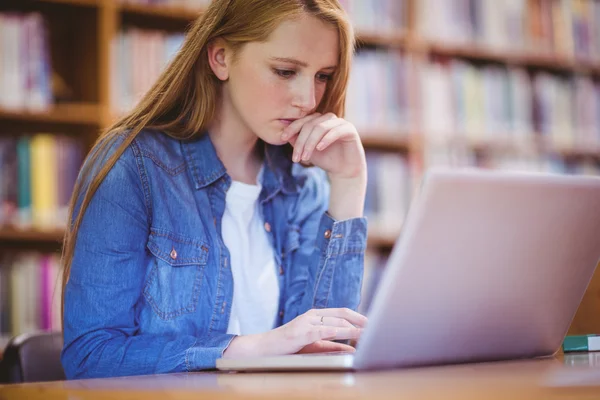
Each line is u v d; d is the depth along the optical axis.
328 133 1.55
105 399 0.85
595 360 1.10
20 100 2.83
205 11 1.58
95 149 1.52
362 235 1.59
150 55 3.05
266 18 1.50
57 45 3.14
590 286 1.49
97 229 1.43
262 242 1.71
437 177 0.91
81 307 1.40
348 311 1.30
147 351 1.32
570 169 4.06
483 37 3.77
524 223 1.01
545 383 0.75
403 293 0.95
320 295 1.58
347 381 0.82
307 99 1.53
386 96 3.46
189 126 1.61
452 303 1.01
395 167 3.47
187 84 1.60
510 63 4.01
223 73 1.59
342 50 1.56
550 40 3.94
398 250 0.93
